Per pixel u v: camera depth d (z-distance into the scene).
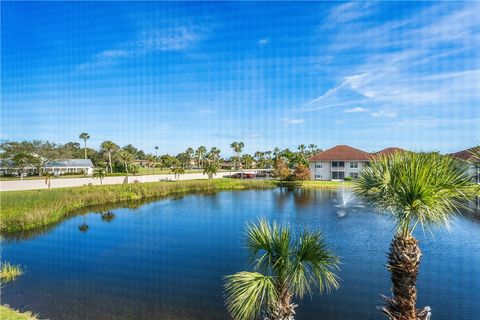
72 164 76.31
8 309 10.05
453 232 20.22
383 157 5.90
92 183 50.72
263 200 38.69
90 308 10.60
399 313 5.47
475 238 18.94
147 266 15.13
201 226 24.48
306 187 51.03
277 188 51.81
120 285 12.71
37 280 13.33
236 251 17.66
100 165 59.12
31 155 62.44
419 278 13.06
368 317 9.73
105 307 10.69
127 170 72.56
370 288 11.85
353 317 9.72
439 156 5.45
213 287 12.39
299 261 5.57
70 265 15.34
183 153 135.00
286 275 5.58
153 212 31.17
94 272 14.32
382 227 22.47
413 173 5.17
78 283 12.93
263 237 5.73
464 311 10.22
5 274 14.05
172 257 16.64
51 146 72.75
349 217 26.47
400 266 5.43
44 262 15.87
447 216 5.32
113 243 19.56
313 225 23.23
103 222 26.22
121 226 24.64
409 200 5.18
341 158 58.12
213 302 10.97
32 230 23.03
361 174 6.04
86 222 26.25
